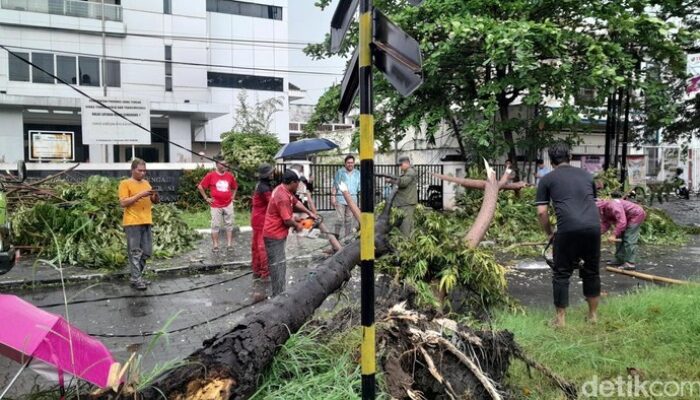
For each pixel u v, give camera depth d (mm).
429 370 3309
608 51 13203
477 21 12977
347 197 6223
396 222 5484
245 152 19234
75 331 2703
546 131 16078
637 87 14062
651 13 15797
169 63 33469
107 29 31031
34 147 17594
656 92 14211
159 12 33000
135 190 7770
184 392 2613
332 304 5441
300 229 6562
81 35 30781
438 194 17578
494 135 15188
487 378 3410
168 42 33250
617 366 4352
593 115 14594
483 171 14719
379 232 5000
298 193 13484
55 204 10188
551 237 5762
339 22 2875
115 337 5559
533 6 13828
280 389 3016
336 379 3088
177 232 11047
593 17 13516
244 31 39438
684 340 4805
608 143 15305
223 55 38906
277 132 40719
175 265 9461
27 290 7816
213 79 38656
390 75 2457
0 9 28641
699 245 12086
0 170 16656
